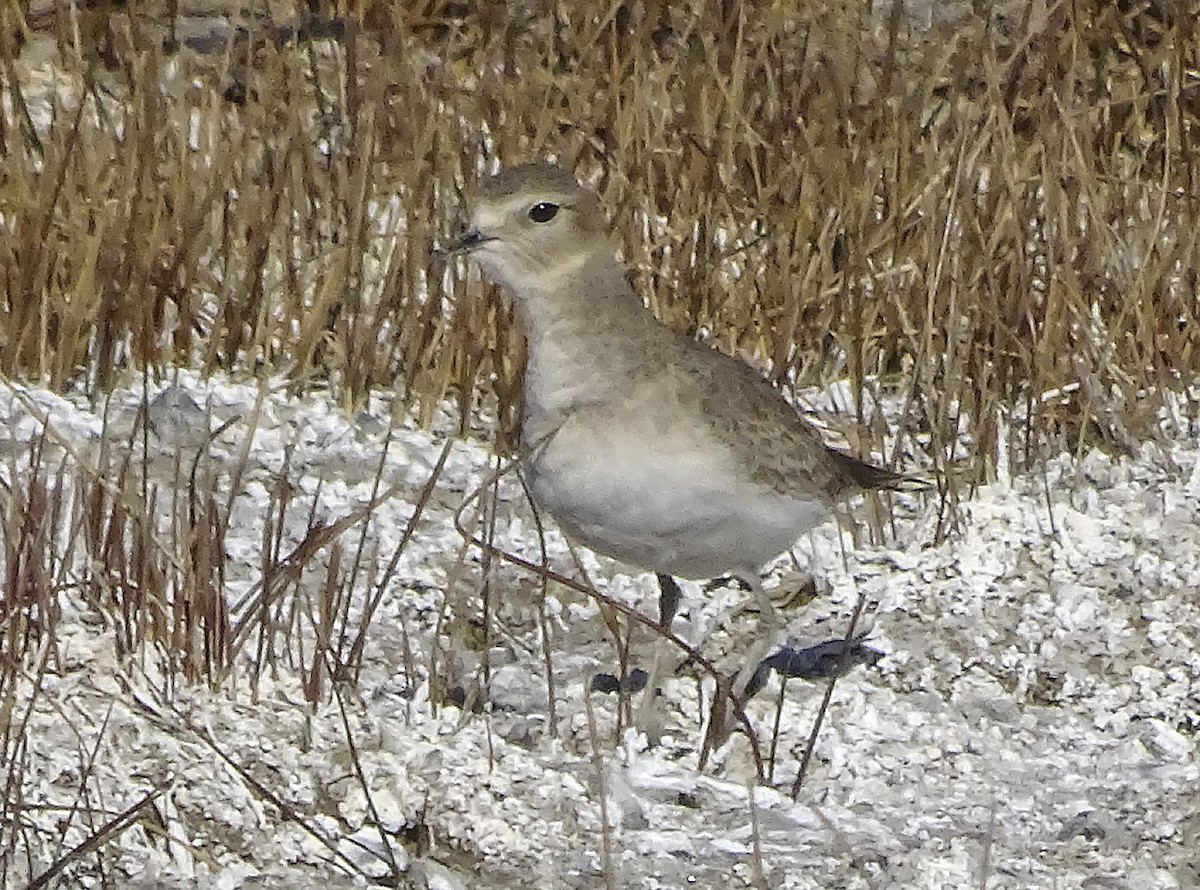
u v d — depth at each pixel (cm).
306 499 1162
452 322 1291
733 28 1647
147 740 896
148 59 1537
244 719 926
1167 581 1132
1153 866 863
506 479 1212
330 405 1299
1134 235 1441
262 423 1252
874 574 1135
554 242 913
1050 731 990
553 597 1086
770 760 928
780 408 948
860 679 1028
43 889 799
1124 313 1351
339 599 981
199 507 1049
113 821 800
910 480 1089
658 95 1538
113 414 1242
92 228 1342
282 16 1720
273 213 1362
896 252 1398
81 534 1069
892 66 1520
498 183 920
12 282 1294
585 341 909
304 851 839
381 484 1191
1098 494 1240
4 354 1291
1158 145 1578
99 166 1399
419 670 997
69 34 1702
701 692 1001
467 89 1622
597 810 886
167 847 830
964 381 1322
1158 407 1326
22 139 1502
